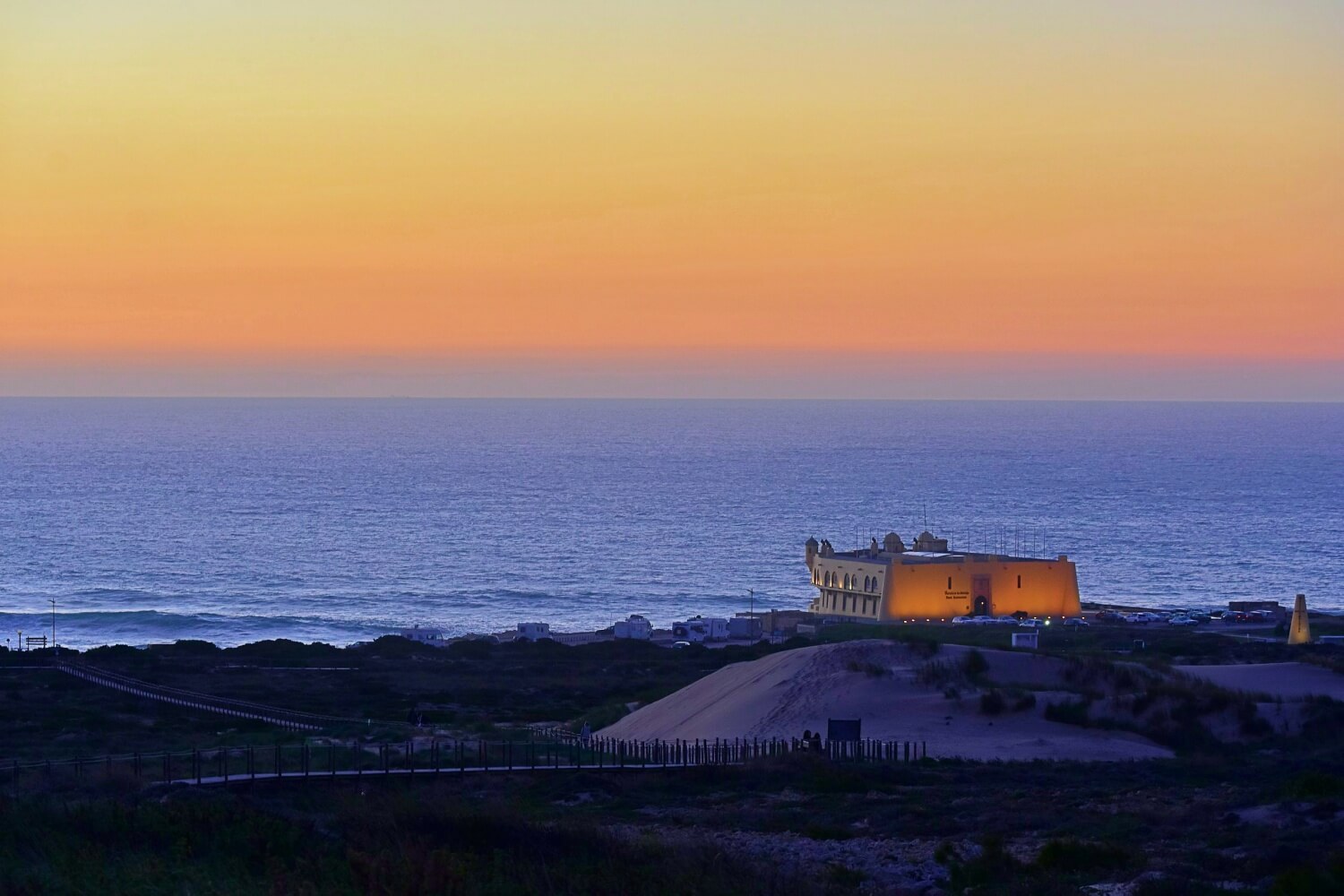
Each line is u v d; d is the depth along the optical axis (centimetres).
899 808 11156
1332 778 11119
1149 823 10388
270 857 7694
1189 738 16288
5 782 12175
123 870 7388
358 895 7069
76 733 17688
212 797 10881
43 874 7162
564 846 8819
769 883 7919
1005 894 8100
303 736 17188
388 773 12769
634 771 13325
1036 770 13512
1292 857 8581
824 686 18025
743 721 17075
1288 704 17750
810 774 12975
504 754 14425
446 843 8675
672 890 7538
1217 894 7900
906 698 17525
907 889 8506
